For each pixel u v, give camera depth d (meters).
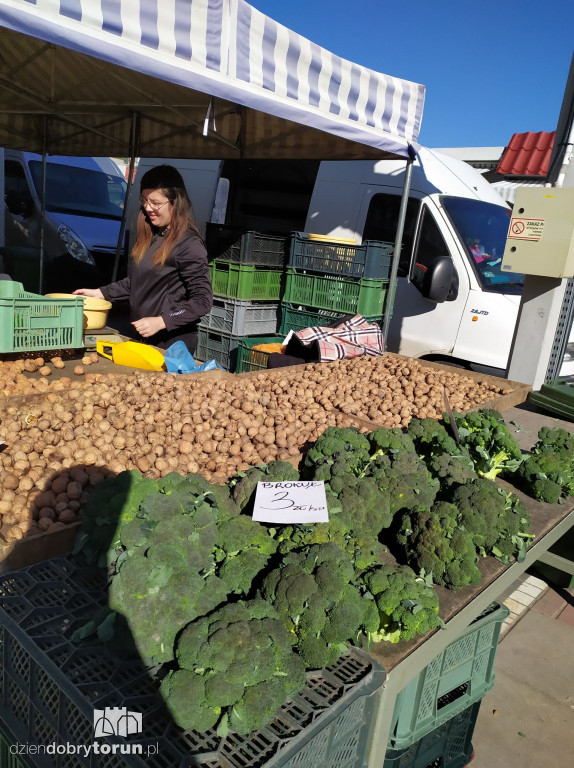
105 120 6.57
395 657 1.53
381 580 1.62
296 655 1.39
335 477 2.09
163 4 2.90
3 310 2.98
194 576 1.46
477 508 2.04
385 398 3.78
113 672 1.33
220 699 1.23
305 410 3.28
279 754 1.18
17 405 2.59
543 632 3.64
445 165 6.98
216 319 6.50
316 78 3.98
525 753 2.73
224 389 3.31
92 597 1.56
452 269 6.05
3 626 1.46
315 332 4.95
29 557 1.68
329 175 7.33
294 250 6.45
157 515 1.56
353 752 1.45
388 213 6.82
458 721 2.31
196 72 3.15
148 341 4.40
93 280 9.39
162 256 4.04
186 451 2.51
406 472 2.17
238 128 5.99
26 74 5.32
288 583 1.48
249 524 1.72
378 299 6.16
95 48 2.68
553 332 4.75
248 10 3.33
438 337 6.43
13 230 9.26
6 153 9.26
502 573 1.98
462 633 1.98
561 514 2.48
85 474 2.00
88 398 2.71
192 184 8.36
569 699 3.10
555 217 4.27
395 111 4.82
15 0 2.36
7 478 1.90
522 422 3.92
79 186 10.03
